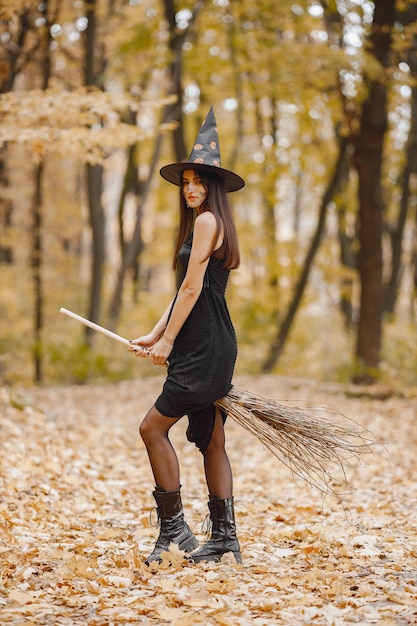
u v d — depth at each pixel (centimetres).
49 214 1970
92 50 1303
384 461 670
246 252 2016
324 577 334
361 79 1098
